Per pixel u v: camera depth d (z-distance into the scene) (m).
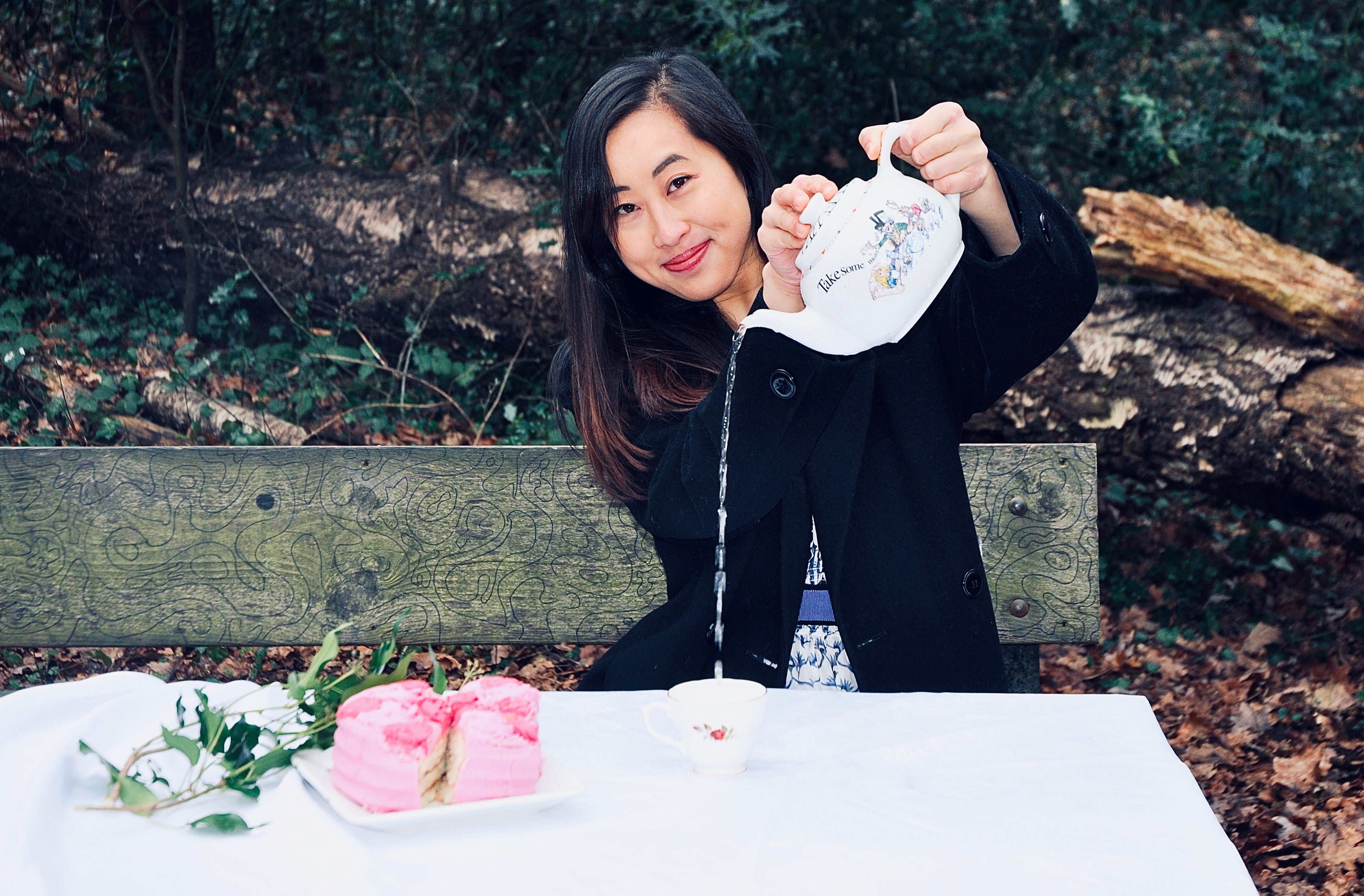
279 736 1.16
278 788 1.11
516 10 6.10
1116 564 4.56
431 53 6.27
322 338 5.22
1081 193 6.38
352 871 0.93
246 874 0.95
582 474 2.35
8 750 1.20
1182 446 4.36
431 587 2.35
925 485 1.86
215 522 2.32
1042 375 4.36
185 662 3.38
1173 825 1.03
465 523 2.35
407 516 2.35
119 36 5.66
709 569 1.95
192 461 2.32
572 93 6.31
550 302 5.04
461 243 5.11
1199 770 3.39
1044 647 4.15
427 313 5.05
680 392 1.99
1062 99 6.45
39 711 1.26
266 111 6.16
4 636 2.29
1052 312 1.70
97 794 1.11
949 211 1.51
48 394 4.66
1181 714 3.71
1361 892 2.79
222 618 2.32
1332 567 4.47
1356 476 4.18
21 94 5.58
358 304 5.24
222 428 4.54
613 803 1.09
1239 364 4.26
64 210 5.47
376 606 2.34
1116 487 4.74
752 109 6.14
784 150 6.09
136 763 1.16
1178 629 4.22
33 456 2.30
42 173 5.47
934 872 0.94
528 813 1.06
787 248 1.60
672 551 2.01
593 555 2.36
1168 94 6.35
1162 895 0.90
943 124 1.49
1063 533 2.36
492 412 5.00
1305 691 3.81
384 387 5.16
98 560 2.30
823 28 6.19
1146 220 4.33
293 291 5.31
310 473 2.33
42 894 0.88
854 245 1.47
